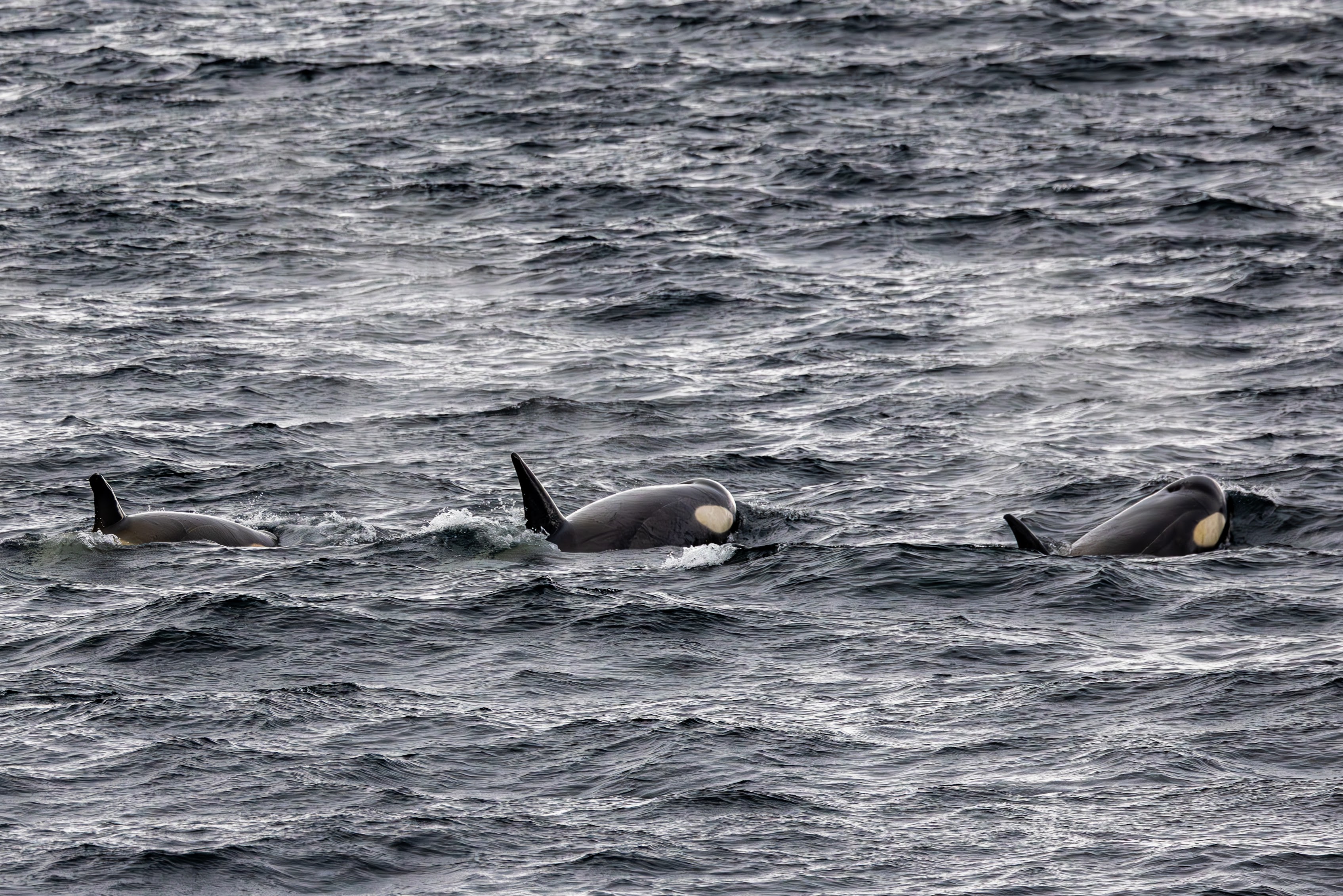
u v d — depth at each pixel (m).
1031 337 108.31
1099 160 162.38
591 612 59.09
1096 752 46.81
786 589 62.75
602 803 43.97
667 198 150.88
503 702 51.03
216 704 50.59
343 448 86.12
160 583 63.25
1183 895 38.81
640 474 82.12
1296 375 98.06
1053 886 39.41
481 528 70.00
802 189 154.12
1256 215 140.38
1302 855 40.47
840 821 42.81
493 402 95.12
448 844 41.66
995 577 63.44
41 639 56.75
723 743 47.50
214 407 93.38
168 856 40.88
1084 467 81.56
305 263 131.00
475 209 148.75
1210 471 80.69
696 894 39.25
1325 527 72.25
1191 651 55.12
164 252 133.88
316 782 45.03
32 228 141.00
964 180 155.62
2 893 39.19
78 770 45.75
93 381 98.19
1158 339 106.88
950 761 46.50
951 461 83.81
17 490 77.81
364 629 57.31
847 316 114.81
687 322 114.25
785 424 90.75
